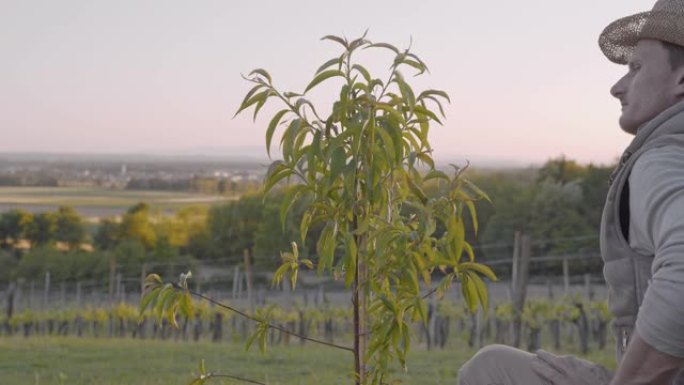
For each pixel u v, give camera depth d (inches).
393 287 143.7
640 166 102.7
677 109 105.3
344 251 131.6
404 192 136.6
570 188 2694.4
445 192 135.7
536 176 2972.4
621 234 106.7
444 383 468.4
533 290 1852.9
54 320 1240.8
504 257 2618.1
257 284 2324.1
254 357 634.8
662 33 107.3
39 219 4128.9
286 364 589.6
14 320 1230.3
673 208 96.3
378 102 129.0
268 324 143.0
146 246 3526.1
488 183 2822.3
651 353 95.6
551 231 2613.2
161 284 139.3
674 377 99.7
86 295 1845.5
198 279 2154.3
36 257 3289.9
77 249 3902.6
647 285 104.3
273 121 130.6
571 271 2511.1
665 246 95.2
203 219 3661.4
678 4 108.0
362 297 137.7
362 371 138.6
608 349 829.2
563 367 114.5
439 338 890.1
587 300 994.7
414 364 570.9
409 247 134.9
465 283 136.3
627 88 111.8
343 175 128.6
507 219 2669.8
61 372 543.2
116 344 778.8
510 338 863.1
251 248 3302.2
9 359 626.5
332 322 1057.5
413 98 127.4
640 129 107.2
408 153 136.9
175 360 624.4
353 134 125.9
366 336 138.6
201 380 144.9
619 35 116.0
